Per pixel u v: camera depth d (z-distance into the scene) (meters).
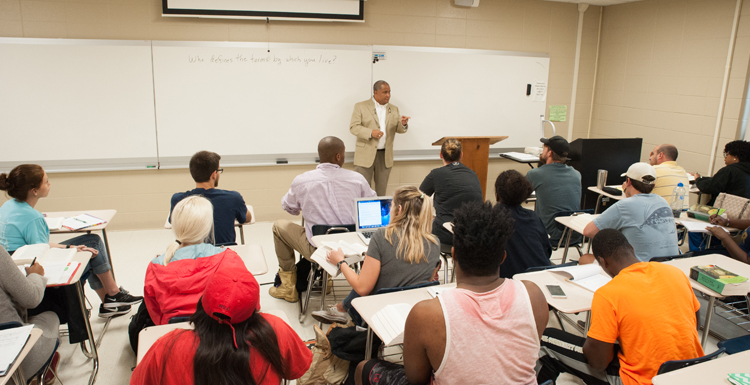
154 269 1.78
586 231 2.79
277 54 4.68
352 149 5.11
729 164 3.74
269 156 4.91
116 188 4.61
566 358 1.92
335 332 2.12
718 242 3.63
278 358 1.27
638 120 5.32
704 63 4.57
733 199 3.37
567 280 2.25
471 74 5.28
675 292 1.68
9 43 4.08
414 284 2.13
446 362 1.16
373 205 2.89
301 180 3.03
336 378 2.12
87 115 4.38
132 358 2.63
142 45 4.37
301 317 3.05
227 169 4.84
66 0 4.16
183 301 1.73
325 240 2.75
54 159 4.40
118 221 4.70
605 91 5.70
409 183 5.43
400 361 2.10
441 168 3.35
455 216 1.26
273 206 5.05
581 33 5.58
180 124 4.61
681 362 1.57
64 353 2.64
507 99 5.48
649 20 5.07
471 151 4.76
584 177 4.78
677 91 4.85
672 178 3.51
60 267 2.21
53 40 4.16
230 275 1.22
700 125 4.67
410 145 5.30
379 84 4.77
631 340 1.68
